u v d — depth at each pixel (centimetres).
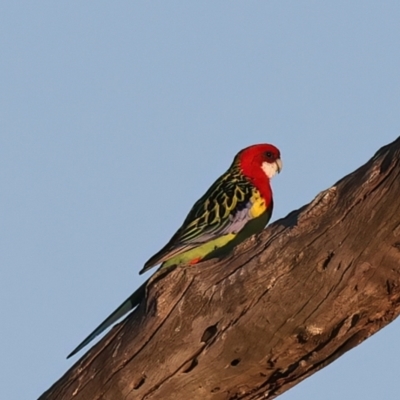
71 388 1041
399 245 885
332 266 913
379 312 946
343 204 914
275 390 1030
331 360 986
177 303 981
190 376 998
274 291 938
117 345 1022
